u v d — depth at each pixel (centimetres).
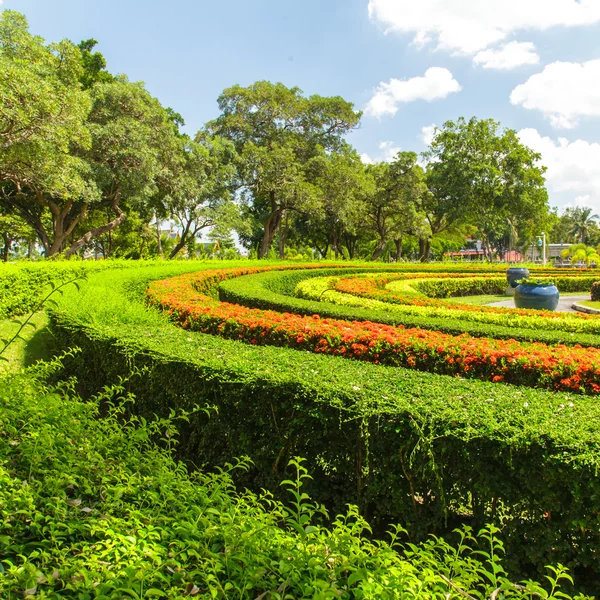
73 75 1795
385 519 309
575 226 8688
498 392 327
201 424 360
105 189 2297
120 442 268
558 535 253
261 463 330
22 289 812
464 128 3569
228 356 387
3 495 189
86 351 481
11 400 287
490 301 1750
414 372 375
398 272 2303
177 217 2733
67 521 192
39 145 1473
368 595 153
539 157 3522
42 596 140
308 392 309
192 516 201
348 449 301
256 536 178
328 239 4100
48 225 2720
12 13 1563
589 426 266
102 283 789
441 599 166
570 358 490
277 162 2808
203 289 1253
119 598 142
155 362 389
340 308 763
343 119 3294
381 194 3450
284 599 153
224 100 3122
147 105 2208
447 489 279
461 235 4638
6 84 1340
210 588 148
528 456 258
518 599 172
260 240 3653
